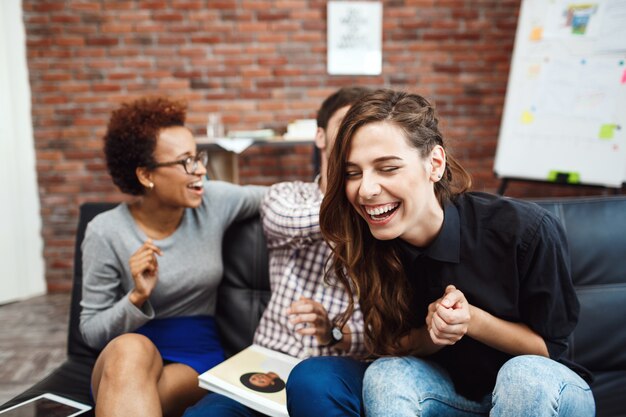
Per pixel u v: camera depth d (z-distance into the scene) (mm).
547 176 2898
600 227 1475
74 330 1491
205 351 1381
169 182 1300
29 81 3445
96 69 3488
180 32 3516
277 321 1323
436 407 996
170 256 1351
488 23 3617
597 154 2742
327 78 3625
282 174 3711
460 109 3717
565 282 998
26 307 3225
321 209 1040
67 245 3570
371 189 918
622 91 2656
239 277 1519
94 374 1170
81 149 3535
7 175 3311
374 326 1109
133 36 3486
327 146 1359
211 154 3080
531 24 2920
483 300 1036
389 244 1083
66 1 3402
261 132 3348
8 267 3318
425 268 1080
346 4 3529
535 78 2910
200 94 3588
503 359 1058
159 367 1170
